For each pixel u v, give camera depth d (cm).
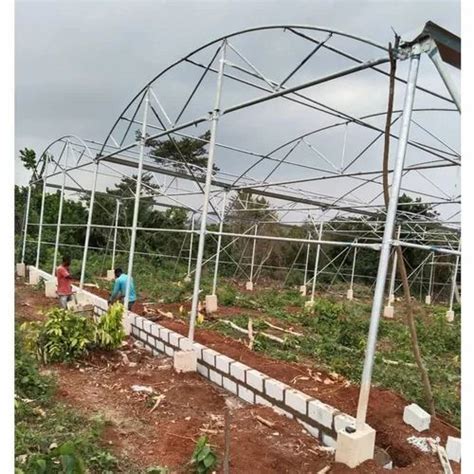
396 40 441
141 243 2202
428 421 515
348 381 671
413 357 884
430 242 2083
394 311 1708
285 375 659
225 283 1917
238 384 623
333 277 2378
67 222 2211
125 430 495
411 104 435
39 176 1789
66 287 1157
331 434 487
